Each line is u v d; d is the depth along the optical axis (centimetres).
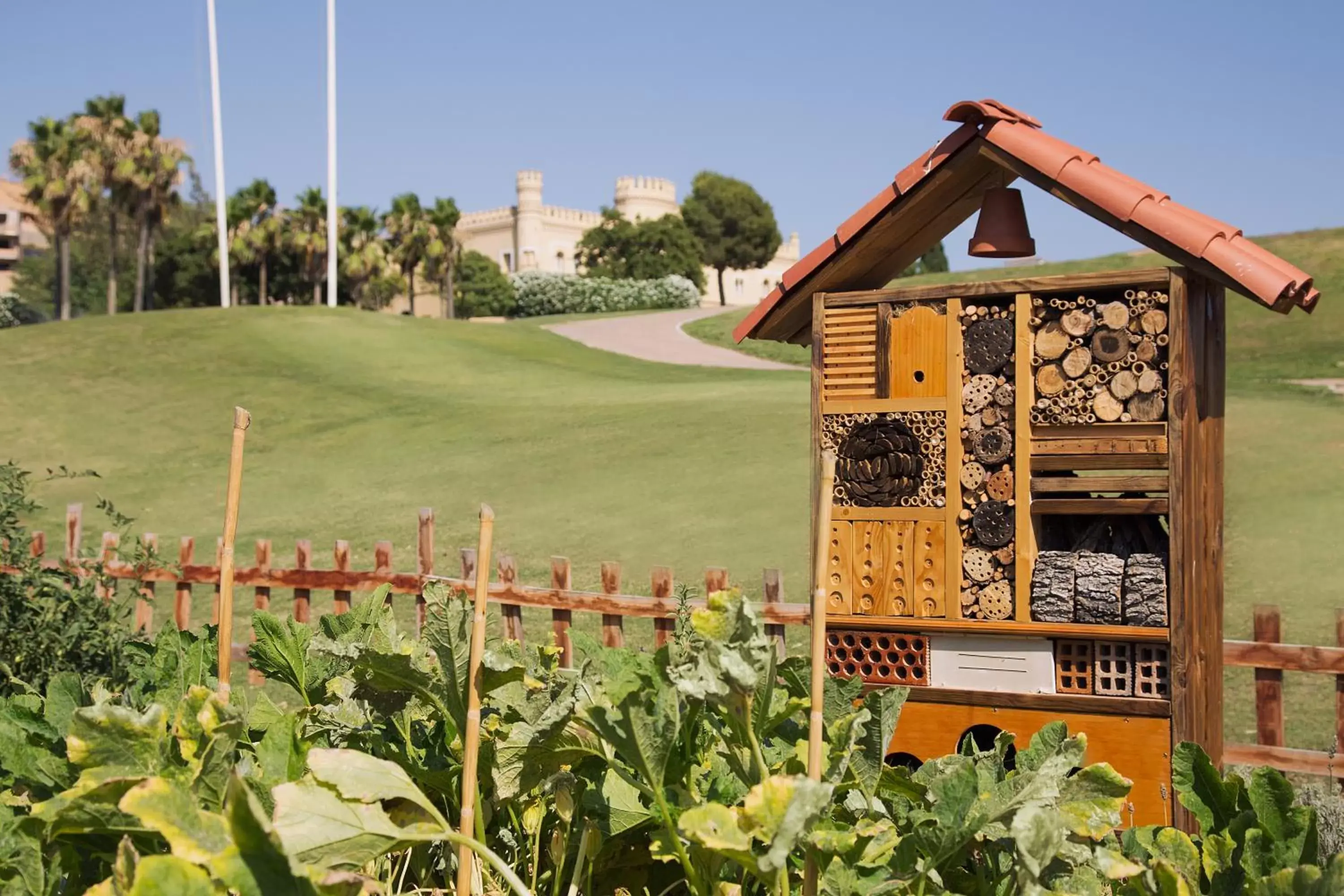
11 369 2839
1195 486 383
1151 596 374
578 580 1109
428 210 7306
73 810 190
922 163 401
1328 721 675
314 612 1042
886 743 218
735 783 237
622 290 8106
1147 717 373
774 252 10206
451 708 236
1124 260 4497
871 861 199
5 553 627
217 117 4297
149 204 6581
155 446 2138
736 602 206
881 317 411
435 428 2186
